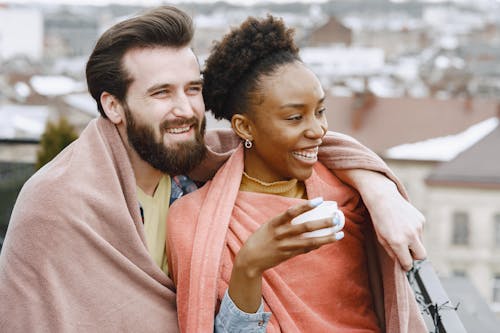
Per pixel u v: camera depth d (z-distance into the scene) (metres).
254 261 1.11
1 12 43.56
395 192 1.27
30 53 42.88
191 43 1.31
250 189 1.31
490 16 54.69
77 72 34.34
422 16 55.69
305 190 1.34
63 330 1.20
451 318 1.26
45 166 1.31
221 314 1.16
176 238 1.26
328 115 23.33
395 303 1.23
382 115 23.19
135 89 1.29
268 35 1.25
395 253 1.19
